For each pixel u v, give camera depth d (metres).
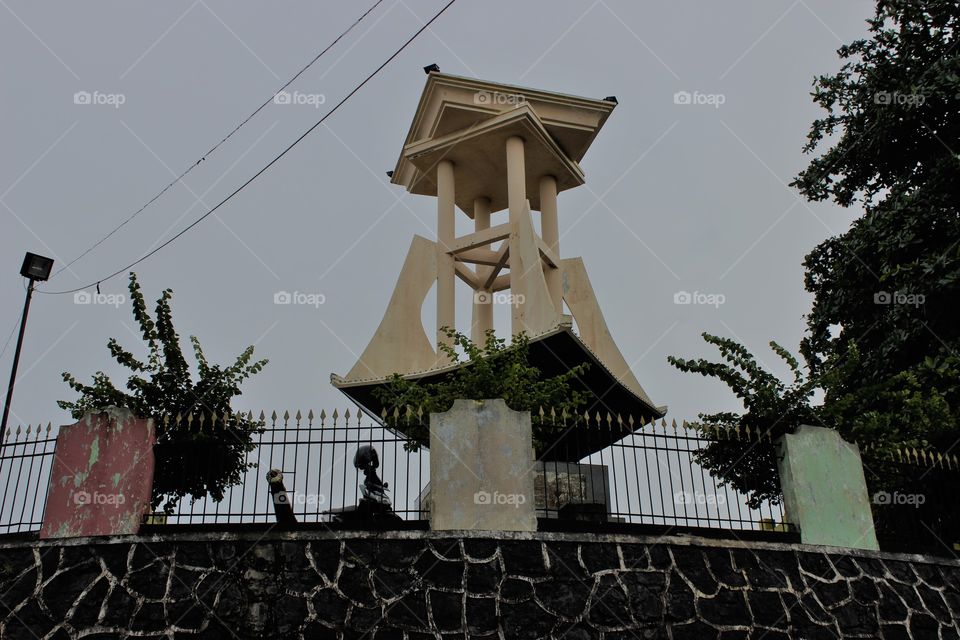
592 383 22.55
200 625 13.36
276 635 13.27
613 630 13.83
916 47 23.75
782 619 14.66
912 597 15.69
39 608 13.52
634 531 14.95
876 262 23.66
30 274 18.86
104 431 14.91
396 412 15.21
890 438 17.08
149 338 18.20
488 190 27.94
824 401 17.80
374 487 15.55
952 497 17.28
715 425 16.38
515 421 15.04
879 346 22.08
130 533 14.12
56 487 14.52
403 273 24.69
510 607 13.68
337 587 13.70
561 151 26.64
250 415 15.91
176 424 15.55
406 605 13.56
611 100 26.62
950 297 21.39
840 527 15.99
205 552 13.99
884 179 25.30
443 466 14.66
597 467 18.78
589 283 26.27
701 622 14.28
